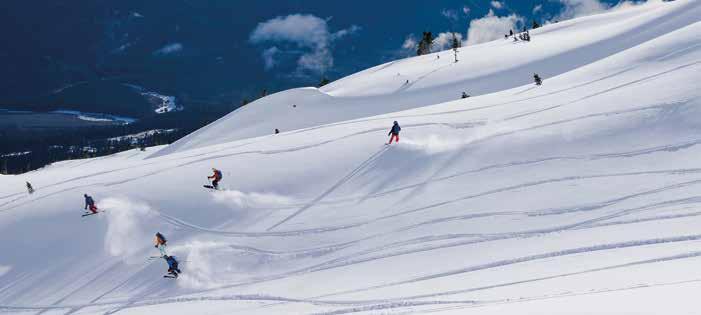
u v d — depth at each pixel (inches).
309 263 884.0
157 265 953.5
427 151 1161.4
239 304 800.9
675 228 730.8
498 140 1131.3
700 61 1222.9
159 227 1059.9
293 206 1069.1
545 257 735.1
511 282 673.6
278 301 784.3
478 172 1034.7
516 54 3855.8
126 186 1227.9
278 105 3432.6
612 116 1094.4
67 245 1047.6
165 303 852.0
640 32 3599.9
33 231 1101.1
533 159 1027.9
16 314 895.7
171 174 1267.2
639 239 723.4
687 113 1013.2
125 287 916.6
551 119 1167.0
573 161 986.7
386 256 844.0
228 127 3245.6
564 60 3408.0
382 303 693.9
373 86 3676.2
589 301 410.0
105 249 1019.9
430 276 753.0
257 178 1187.9
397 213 964.6
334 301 737.0
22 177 1536.7
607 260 682.2
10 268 1011.3
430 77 3654.0
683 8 3774.6
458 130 1236.5
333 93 3838.6
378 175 1115.3
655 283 558.3
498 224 858.8
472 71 3590.1
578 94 1298.0
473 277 718.5
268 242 962.1
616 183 888.9
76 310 877.2
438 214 928.9
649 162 924.0
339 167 1177.4
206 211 1092.5
